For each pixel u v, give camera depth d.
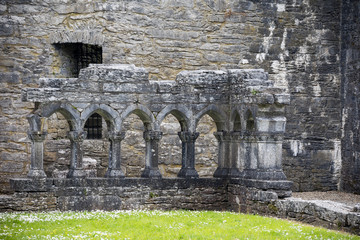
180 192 23.92
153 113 23.89
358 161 28.58
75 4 27.45
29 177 22.09
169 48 28.28
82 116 22.88
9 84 27.20
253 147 23.33
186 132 24.42
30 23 27.31
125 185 23.14
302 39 29.77
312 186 29.88
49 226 18.31
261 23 29.31
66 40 27.39
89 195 22.66
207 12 28.72
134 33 27.86
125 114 23.44
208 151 28.72
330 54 30.05
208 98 24.64
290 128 29.59
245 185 23.39
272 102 22.44
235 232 17.98
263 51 29.31
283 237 17.25
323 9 30.02
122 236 17.08
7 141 27.16
